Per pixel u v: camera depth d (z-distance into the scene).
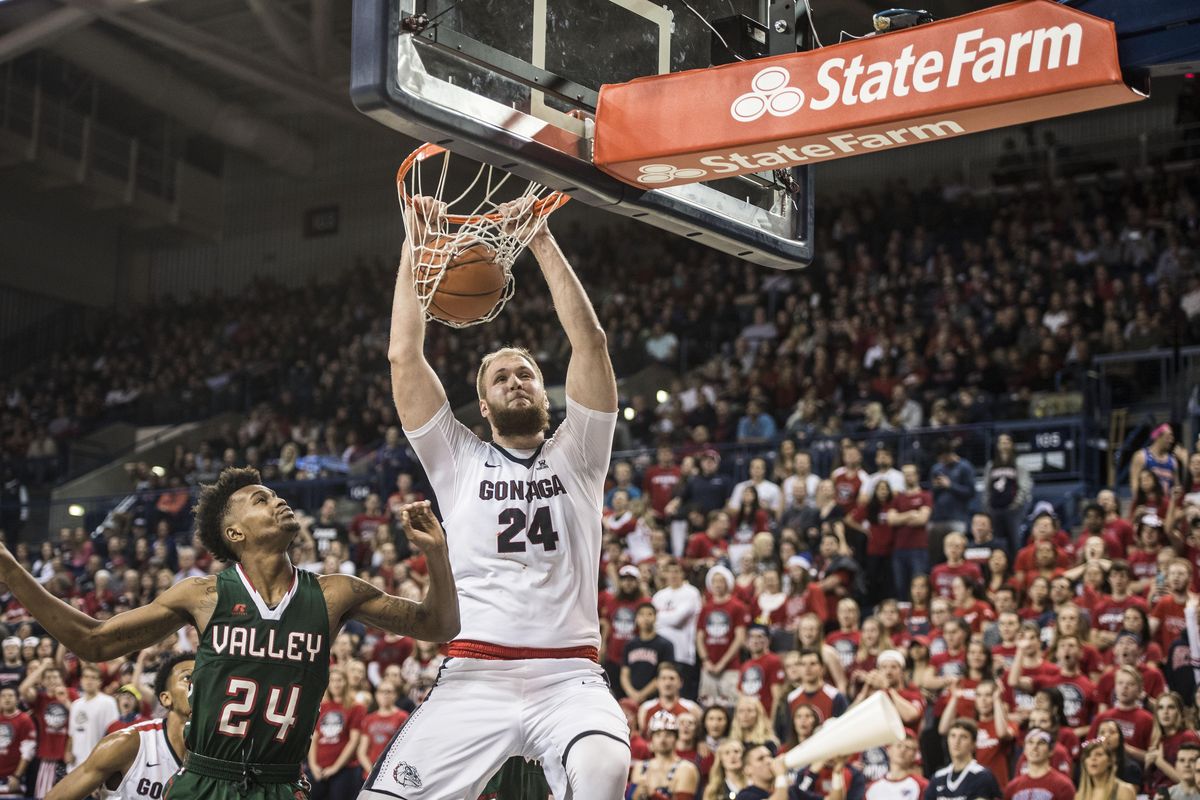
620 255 21.45
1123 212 17.14
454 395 19.09
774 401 15.27
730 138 3.27
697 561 10.93
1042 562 9.46
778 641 9.70
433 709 3.54
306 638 3.31
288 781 3.32
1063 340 14.19
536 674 3.49
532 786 3.84
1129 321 14.44
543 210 3.79
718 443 14.14
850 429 14.06
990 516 10.62
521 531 3.57
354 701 9.62
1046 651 8.52
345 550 12.44
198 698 3.27
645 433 15.66
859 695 8.36
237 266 26.27
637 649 9.65
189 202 25.91
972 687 8.12
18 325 24.84
